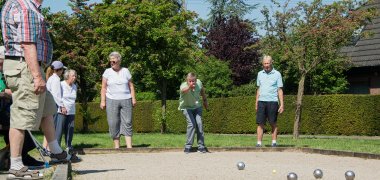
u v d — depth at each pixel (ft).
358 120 71.10
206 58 85.97
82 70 88.48
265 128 77.46
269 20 60.13
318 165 28.09
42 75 19.60
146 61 76.89
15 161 19.34
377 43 87.81
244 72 112.98
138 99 101.45
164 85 81.71
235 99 80.53
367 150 35.24
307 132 74.90
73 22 86.33
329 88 87.51
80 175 21.79
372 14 59.21
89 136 53.11
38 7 19.70
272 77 38.40
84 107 89.56
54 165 23.34
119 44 77.00
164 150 36.88
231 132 81.10
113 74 36.50
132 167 25.93
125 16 75.56
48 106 20.25
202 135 36.04
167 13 77.66
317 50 58.75
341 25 57.31
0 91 22.91
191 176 22.36
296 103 60.23
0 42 67.87
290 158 32.04
